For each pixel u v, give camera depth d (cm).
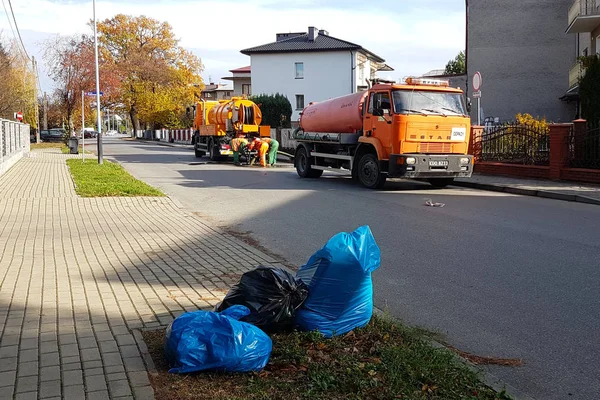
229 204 1380
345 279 466
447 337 513
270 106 4400
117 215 1195
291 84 5766
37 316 530
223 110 2881
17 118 4272
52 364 415
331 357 424
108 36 6625
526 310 584
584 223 1062
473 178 1823
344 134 1777
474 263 776
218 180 1961
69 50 4400
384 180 1648
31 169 2238
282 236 983
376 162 1652
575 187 1538
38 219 1126
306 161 2014
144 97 6569
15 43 4897
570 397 400
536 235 954
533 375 435
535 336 514
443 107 1600
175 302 581
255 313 458
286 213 1229
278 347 438
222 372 395
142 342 461
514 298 623
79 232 995
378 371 400
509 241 911
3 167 2059
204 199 1477
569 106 3628
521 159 1875
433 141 1577
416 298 628
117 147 4741
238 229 1053
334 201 1402
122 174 2008
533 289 654
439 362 417
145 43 6725
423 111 1571
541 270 734
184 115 6725
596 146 1633
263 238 966
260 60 5806
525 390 411
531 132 1848
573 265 755
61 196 1442
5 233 975
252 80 5841
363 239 479
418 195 1516
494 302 611
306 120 2033
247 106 2786
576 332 522
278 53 5750
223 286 650
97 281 666
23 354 434
